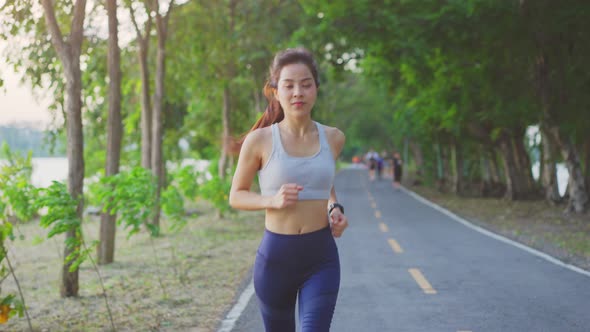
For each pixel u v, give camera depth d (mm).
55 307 8062
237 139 3260
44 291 9672
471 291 8133
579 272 9539
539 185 30047
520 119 21844
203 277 9914
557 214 20016
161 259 12141
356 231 15625
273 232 3070
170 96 19719
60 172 33125
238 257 12164
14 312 5508
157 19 16125
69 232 8578
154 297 8414
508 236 14562
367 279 9102
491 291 8117
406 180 51156
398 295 7949
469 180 37562
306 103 2998
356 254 11688
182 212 11359
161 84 16344
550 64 18672
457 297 7777
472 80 20750
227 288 8922
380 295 7961
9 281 10859
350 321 6656
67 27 10102
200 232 16844
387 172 70125
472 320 6602
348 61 17750
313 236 3055
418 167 50625
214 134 27594
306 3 17578
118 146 11289
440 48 17391
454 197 31109
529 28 16609
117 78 11266
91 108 15664
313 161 3033
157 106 16266
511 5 15836
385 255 11531
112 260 11930
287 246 3031
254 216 21938
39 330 6781
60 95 9766
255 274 3158
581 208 19797
